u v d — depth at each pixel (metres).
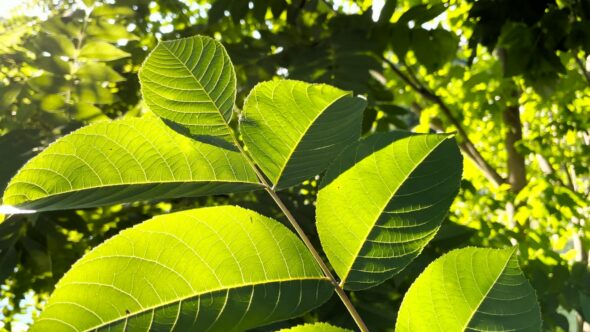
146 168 0.28
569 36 1.69
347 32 1.49
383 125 1.70
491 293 0.29
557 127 3.30
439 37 1.59
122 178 0.28
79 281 0.25
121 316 0.25
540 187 2.43
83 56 1.30
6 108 1.28
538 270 1.45
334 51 1.45
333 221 0.30
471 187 2.03
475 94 3.33
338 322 1.04
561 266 1.43
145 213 1.50
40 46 1.29
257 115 0.31
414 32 1.58
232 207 0.27
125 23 1.61
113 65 1.54
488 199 2.48
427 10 1.53
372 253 0.30
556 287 1.42
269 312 0.27
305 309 0.28
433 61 1.60
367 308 1.06
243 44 1.60
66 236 1.39
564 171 3.97
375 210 0.30
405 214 0.30
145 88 0.30
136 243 0.26
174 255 0.26
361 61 1.43
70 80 1.30
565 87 2.88
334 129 0.31
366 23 1.53
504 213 2.83
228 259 0.27
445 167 0.31
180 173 0.29
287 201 1.28
